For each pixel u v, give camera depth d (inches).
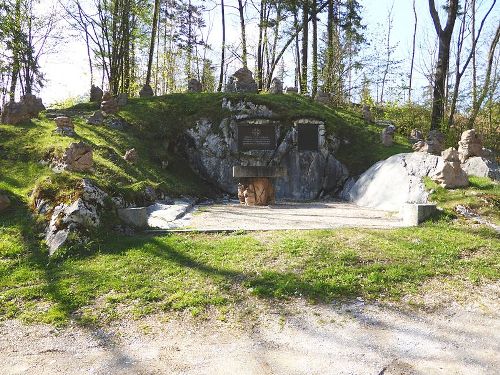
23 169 452.4
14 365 174.2
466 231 361.7
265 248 303.6
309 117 788.0
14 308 224.7
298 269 267.7
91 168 492.4
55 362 176.4
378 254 293.7
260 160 761.6
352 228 364.2
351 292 240.4
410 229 363.3
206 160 766.5
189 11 1446.9
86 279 255.4
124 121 749.9
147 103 830.5
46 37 1111.6
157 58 1441.9
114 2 968.3
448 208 422.0
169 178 647.8
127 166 583.2
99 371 168.7
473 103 864.9
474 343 191.6
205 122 791.7
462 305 231.5
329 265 272.8
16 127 569.0
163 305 226.7
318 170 764.0
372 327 205.6
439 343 191.2
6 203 348.2
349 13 1060.5
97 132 666.2
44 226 320.8
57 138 545.6
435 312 223.1
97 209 332.8
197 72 1485.0
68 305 226.4
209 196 719.1
